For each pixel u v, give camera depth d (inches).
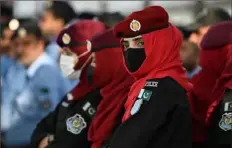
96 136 173.0
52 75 258.4
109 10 424.8
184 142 145.9
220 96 169.3
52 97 256.8
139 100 148.9
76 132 187.3
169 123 145.3
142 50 154.6
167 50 152.3
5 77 283.4
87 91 191.6
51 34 309.3
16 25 299.4
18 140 265.4
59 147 187.9
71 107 193.2
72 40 195.0
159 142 144.3
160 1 395.2
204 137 175.0
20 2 474.3
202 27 253.1
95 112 186.2
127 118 150.9
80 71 194.4
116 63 178.7
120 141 146.4
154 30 151.7
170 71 151.9
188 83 155.8
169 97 146.5
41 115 259.6
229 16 255.4
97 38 183.2
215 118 169.8
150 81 151.4
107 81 182.5
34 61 275.0
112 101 173.0
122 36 157.5
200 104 175.3
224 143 166.6
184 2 376.2
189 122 148.6
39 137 206.5
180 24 372.2
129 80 171.9
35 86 259.0
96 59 182.9
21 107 263.4
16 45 285.1
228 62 170.2
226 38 173.6
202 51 181.3
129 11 409.7
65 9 311.0
